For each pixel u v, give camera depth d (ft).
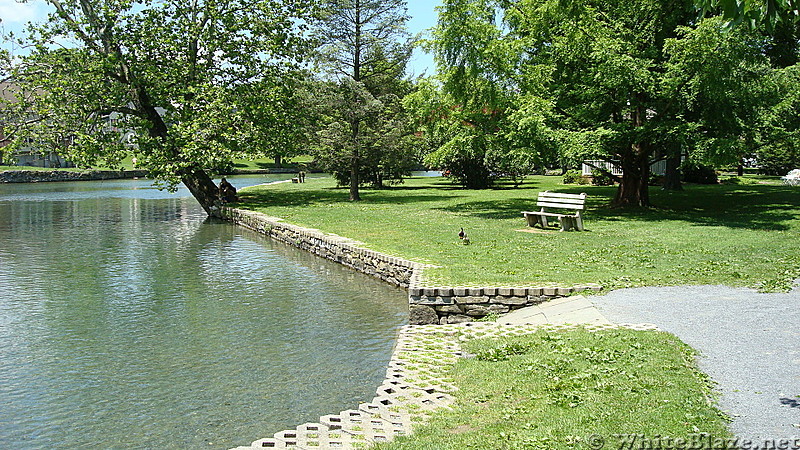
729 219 60.95
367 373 25.94
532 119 60.75
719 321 26.20
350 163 102.06
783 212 65.46
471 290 32.24
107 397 23.82
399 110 108.99
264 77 95.45
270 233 68.85
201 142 83.15
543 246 46.65
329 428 18.21
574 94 67.87
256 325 33.27
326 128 103.50
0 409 22.90
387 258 43.91
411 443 16.57
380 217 70.85
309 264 51.90
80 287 42.83
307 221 68.44
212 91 87.30
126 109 88.89
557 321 28.22
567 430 16.42
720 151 57.77
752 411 16.98
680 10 64.54
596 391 19.08
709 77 56.90
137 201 119.75
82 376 25.99
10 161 83.66
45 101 81.15
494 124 69.15
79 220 86.38
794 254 41.01
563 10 66.59
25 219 87.25
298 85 98.63
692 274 35.76
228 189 95.14
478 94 69.26
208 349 29.30
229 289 42.19
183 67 90.48
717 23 54.85
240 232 73.67
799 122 75.41
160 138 86.02
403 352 24.91
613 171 121.29
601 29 64.64
